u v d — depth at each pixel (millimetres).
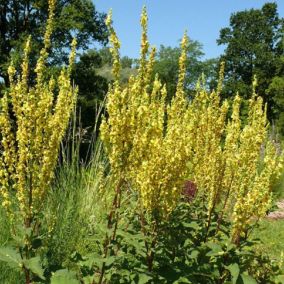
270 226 10328
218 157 4398
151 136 3666
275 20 48375
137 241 3766
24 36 24016
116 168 3703
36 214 3678
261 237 9000
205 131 4941
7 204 3662
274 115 42500
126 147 3617
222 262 4105
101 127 3664
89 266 3965
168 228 4047
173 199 3828
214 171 4414
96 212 6086
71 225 5625
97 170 7172
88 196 6375
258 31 47875
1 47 25188
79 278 4125
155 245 3908
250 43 46719
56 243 5133
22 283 4672
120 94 3529
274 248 8102
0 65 22875
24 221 3756
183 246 4195
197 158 4930
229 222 4664
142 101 3688
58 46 24719
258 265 4859
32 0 24891
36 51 23062
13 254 3609
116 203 3760
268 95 44719
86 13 26141
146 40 3805
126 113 3535
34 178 3602
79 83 26609
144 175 3713
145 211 4211
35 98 3537
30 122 3500
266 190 3900
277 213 12117
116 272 3744
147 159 3713
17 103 3533
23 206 3598
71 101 4062
